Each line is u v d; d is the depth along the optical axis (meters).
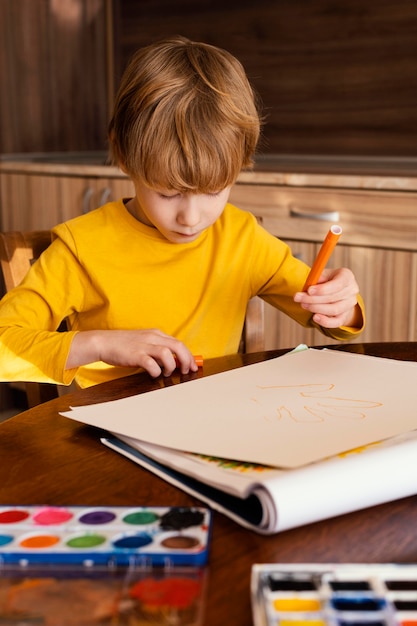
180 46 1.09
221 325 1.31
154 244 1.25
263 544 0.58
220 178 1.02
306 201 2.23
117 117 1.09
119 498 0.66
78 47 3.31
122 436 0.76
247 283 1.32
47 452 0.76
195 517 0.59
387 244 2.11
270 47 2.89
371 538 0.59
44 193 2.87
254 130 1.09
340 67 2.73
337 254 2.21
